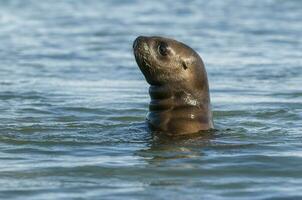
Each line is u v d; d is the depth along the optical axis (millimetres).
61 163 42781
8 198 36531
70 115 57781
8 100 64312
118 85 73312
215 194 37219
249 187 38438
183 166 42031
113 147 46406
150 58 50719
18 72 80438
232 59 88625
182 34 109125
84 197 36656
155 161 43031
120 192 37469
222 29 114062
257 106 62062
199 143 47062
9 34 110188
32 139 48406
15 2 148000
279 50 95062
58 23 121750
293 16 127250
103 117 57062
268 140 48219
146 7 141750
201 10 137125
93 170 41344
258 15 129250
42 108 60562
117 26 118250
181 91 50906
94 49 97750
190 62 50906
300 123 54312
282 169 41625
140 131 50344
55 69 82750
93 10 137750
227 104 63250
